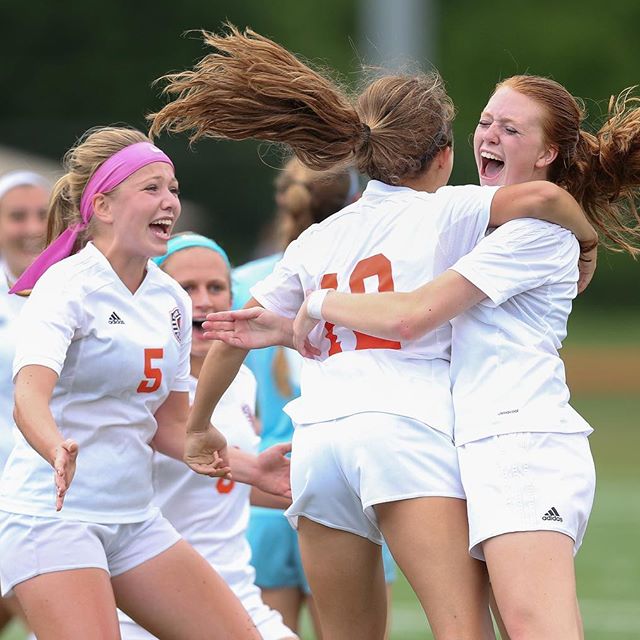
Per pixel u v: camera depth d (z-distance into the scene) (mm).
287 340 14711
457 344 13945
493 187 14109
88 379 15266
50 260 16031
